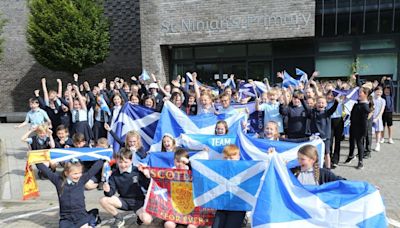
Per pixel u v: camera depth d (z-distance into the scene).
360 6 15.86
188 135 6.64
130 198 5.47
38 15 16.53
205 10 16.33
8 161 10.41
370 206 4.26
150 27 17.06
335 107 7.64
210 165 4.96
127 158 5.36
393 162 8.87
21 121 19.92
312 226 4.29
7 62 21.73
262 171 4.75
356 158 9.34
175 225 5.27
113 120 8.65
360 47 16.14
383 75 16.05
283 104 8.05
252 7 15.79
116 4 19.75
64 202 5.16
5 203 6.91
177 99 8.59
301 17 15.28
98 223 5.55
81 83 20.77
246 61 17.39
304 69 16.77
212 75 17.94
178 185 5.24
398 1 15.44
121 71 20.14
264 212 4.23
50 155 5.98
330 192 4.39
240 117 7.46
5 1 21.30
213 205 4.95
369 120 9.33
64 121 9.67
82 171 5.54
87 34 16.66
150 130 8.39
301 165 4.82
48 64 17.17
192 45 17.64
